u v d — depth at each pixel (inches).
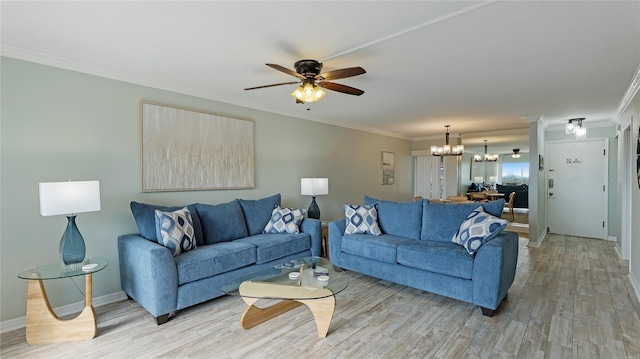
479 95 155.1
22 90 102.1
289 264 117.3
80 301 114.3
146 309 104.1
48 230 107.7
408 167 323.3
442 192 311.3
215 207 142.6
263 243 133.0
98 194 98.5
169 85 138.1
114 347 88.9
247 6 75.4
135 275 107.9
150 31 88.6
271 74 126.6
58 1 72.9
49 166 107.5
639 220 124.6
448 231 134.7
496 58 107.4
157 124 134.9
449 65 114.3
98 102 118.4
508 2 72.9
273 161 187.0
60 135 109.7
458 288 112.3
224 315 108.8
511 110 189.5
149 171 132.1
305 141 208.2
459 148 254.4
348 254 148.2
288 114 195.2
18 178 101.7
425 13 78.3
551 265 166.1
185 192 145.4
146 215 118.1
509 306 115.0
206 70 121.5
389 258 131.3
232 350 87.0
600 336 93.5
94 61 111.6
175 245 112.5
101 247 119.0
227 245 126.7
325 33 89.5
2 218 99.1
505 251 107.8
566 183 244.5
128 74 124.4
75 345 90.0
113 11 77.7
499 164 524.4
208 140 153.6
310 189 179.8
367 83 136.1
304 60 104.4
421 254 121.6
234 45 97.8
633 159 141.6
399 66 115.6
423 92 150.3
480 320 104.3
